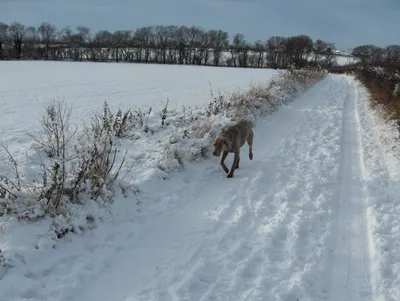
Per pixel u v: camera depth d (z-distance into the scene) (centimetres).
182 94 2305
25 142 907
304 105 1734
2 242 423
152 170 693
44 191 495
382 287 430
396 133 1073
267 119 1302
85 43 10344
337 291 424
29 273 405
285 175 768
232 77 3941
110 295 402
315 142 1047
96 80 3162
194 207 612
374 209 616
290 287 418
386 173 806
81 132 958
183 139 832
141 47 10131
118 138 898
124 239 503
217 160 847
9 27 9094
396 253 495
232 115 1109
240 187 699
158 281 426
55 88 2433
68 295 392
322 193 679
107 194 553
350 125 1340
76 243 470
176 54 10181
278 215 587
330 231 551
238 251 489
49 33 10000
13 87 2422
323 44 9969
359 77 3481
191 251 488
